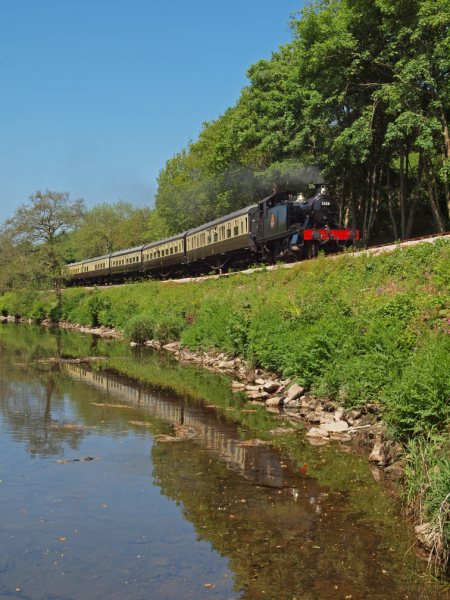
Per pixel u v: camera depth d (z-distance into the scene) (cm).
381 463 945
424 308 1384
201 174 5597
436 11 2308
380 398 1105
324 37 2803
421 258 1822
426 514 704
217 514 749
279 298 2200
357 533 694
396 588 574
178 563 619
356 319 1497
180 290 3578
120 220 9581
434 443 825
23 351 2847
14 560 623
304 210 2691
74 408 1431
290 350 1639
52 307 5469
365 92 2905
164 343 2986
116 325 3969
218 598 549
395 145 3069
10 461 976
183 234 4216
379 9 2623
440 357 1008
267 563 620
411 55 2520
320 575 595
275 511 759
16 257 5581
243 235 3167
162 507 771
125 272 5531
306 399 1416
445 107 2509
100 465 954
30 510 761
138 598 548
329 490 837
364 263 2080
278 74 3519
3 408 1434
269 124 3372
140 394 1628
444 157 2670
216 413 1362
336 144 2722
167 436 1146
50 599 545
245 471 923
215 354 2306
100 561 621
